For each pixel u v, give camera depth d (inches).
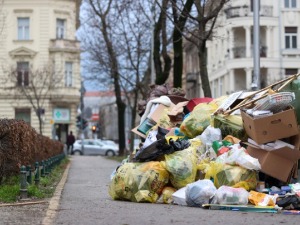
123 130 1555.1
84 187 558.6
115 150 2009.1
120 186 418.9
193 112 469.4
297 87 432.5
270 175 395.2
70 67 2177.7
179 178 398.6
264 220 313.3
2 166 460.4
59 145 1163.3
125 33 1354.6
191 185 378.6
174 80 954.1
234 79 1843.0
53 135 1939.0
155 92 741.9
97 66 1515.7
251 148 405.1
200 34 812.0
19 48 2122.3
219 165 389.7
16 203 396.5
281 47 1795.0
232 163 387.9
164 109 581.3
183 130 467.5
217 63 2050.9
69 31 2194.9
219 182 386.0
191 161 403.9
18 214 343.0
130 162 445.1
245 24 1782.7
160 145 413.1
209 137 428.5
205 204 367.6
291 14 1804.9
